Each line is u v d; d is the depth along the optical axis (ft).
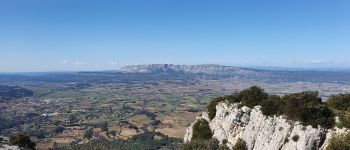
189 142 245.24
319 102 205.36
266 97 235.20
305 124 181.37
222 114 249.14
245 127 224.53
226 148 225.76
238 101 249.34
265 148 197.88
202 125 262.06
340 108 193.88
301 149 175.63
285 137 187.32
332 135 170.19
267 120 205.16
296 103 194.39
